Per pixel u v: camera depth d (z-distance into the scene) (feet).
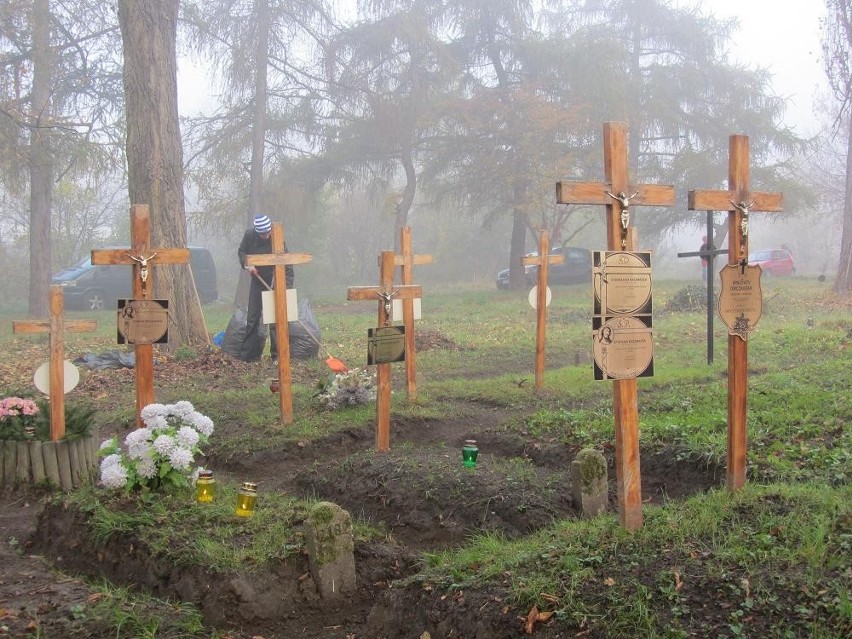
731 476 18.67
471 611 14.37
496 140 105.91
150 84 50.75
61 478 23.70
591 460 20.34
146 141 50.88
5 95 84.69
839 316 62.54
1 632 13.98
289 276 43.93
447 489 21.31
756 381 32.17
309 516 16.84
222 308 102.37
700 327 57.88
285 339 29.22
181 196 52.49
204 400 35.01
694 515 17.02
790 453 22.06
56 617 14.71
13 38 84.17
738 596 13.33
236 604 15.83
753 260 134.41
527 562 15.55
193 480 20.36
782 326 54.85
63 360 23.90
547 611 13.71
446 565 16.56
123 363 45.57
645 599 13.51
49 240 91.50
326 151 112.27
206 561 16.48
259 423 29.68
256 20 101.55
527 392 34.68
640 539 15.74
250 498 18.56
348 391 31.96
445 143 111.24
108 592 15.87
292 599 16.42
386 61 109.60
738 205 18.34
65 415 24.66
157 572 16.89
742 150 18.35
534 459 25.76
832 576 13.71
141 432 19.80
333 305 104.22
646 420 27.02
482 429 29.09
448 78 108.58
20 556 18.98
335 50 106.83
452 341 55.36
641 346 16.20
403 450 25.85
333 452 27.50
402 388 37.96
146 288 23.06
